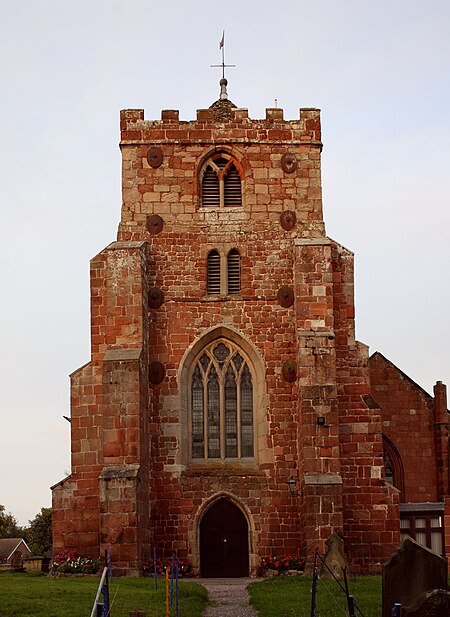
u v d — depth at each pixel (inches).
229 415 1761.8
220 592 1365.7
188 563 1676.9
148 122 1840.6
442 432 2062.0
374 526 1706.4
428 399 2094.0
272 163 1838.1
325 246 1733.5
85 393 1736.0
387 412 2085.4
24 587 1242.6
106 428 1615.4
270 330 1769.2
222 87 1996.8
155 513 1695.4
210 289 1796.3
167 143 1834.4
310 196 1828.2
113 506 1571.1
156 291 1775.3
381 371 2102.6
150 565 1611.7
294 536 1688.0
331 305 1710.1
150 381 1740.9
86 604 1095.0
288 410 1737.2
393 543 1699.1
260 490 1705.2
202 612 1131.9
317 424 1643.7
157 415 1731.1
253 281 1788.9
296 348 1732.3
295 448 1720.0
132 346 1672.0
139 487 1598.2
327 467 1627.7
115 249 1711.4
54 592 1187.9
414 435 2079.2
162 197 1818.4
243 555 1696.6
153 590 1278.3
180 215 1813.5
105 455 1605.6
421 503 1900.8
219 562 1692.9
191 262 1795.0
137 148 1833.2
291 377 1747.0
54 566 1638.8
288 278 1792.6
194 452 1747.0
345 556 1561.3
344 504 1713.8
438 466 2060.8
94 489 1701.5
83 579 1465.3
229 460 1740.9
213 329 1766.7
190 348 1760.6
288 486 1707.7
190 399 1761.8
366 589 1250.0
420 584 848.9
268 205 1822.1
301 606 1114.7
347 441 1740.9
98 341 1753.2
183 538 1688.0
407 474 2064.5
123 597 1167.0
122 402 1622.8
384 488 1718.8
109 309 1689.2
